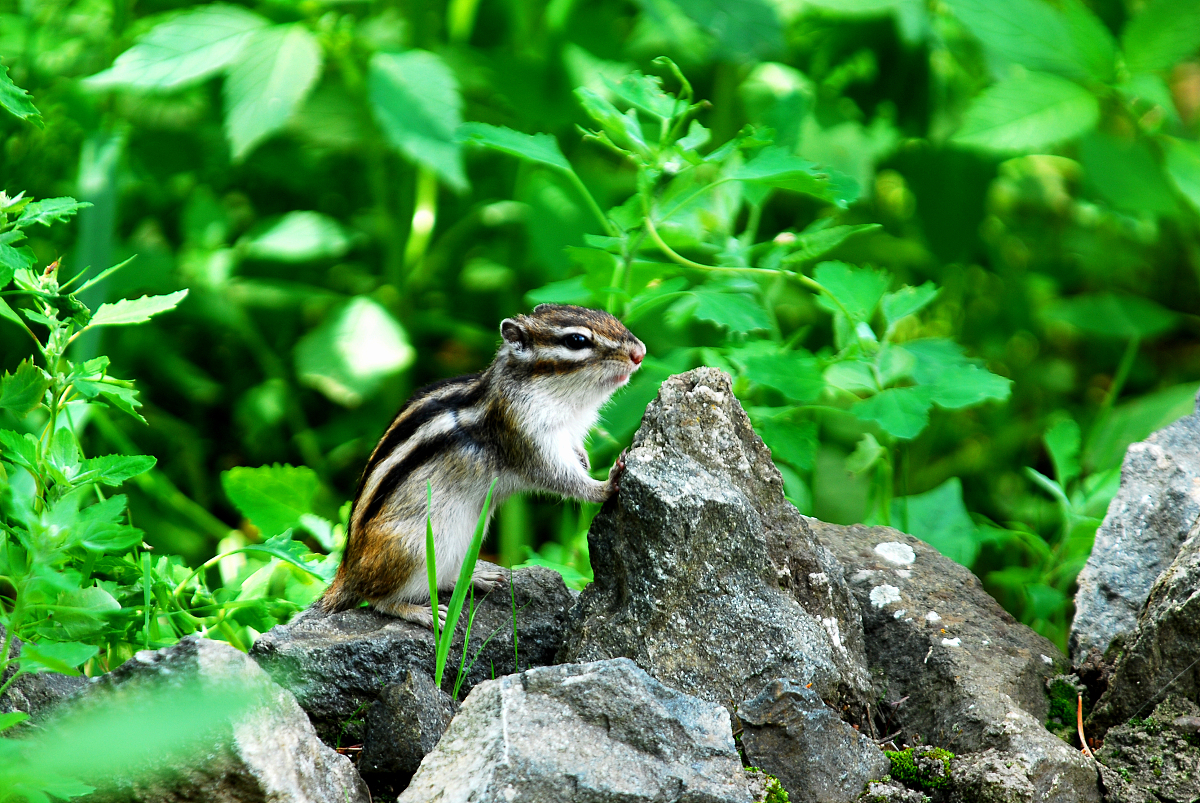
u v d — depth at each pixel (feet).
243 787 19.84
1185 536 29.25
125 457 24.18
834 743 23.59
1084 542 35.22
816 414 46.26
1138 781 23.94
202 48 41.75
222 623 31.04
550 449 31.45
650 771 21.01
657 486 25.14
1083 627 29.14
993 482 52.85
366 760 24.00
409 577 29.66
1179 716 24.44
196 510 45.65
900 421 30.83
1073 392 57.98
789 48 56.54
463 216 57.16
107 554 28.43
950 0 40.09
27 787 18.12
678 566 24.97
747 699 24.41
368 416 53.83
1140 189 43.47
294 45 42.14
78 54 53.67
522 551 46.57
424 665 27.20
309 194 58.39
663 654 24.70
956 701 25.90
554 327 31.71
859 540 32.04
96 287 43.88
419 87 41.60
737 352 35.88
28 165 51.93
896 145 55.26
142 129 53.98
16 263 23.43
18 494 21.89
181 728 15.57
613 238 34.58
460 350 58.08
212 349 57.21
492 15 58.80
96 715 19.83
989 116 39.73
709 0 44.86
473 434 31.27
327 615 30.25
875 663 28.30
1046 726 26.94
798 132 41.88
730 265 37.19
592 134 33.73
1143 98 39.37
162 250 50.52
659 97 33.88
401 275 54.03
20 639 23.73
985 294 59.72
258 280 56.08
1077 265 59.77
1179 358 58.80
